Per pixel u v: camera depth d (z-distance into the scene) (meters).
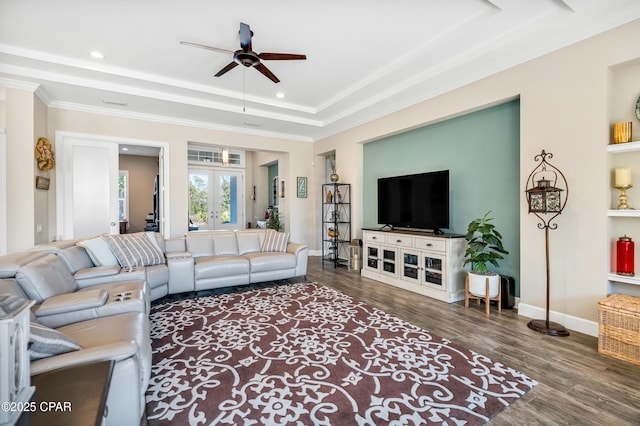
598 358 2.30
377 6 2.61
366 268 5.05
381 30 2.97
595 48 2.65
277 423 1.62
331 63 3.67
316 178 7.11
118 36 3.10
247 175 9.53
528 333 2.76
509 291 3.44
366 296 3.94
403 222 4.59
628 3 2.38
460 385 1.96
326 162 7.19
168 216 5.44
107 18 2.79
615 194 2.70
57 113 4.55
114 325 1.85
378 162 5.47
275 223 6.97
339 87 4.43
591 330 2.69
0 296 0.91
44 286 2.07
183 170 5.58
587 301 2.72
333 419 1.65
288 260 4.55
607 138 2.61
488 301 3.28
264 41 3.17
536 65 3.05
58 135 4.55
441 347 2.49
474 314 3.27
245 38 2.74
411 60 3.45
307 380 2.02
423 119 4.30
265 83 4.29
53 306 1.92
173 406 1.75
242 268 4.19
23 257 2.15
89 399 0.92
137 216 8.94
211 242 4.57
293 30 2.97
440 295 3.80
